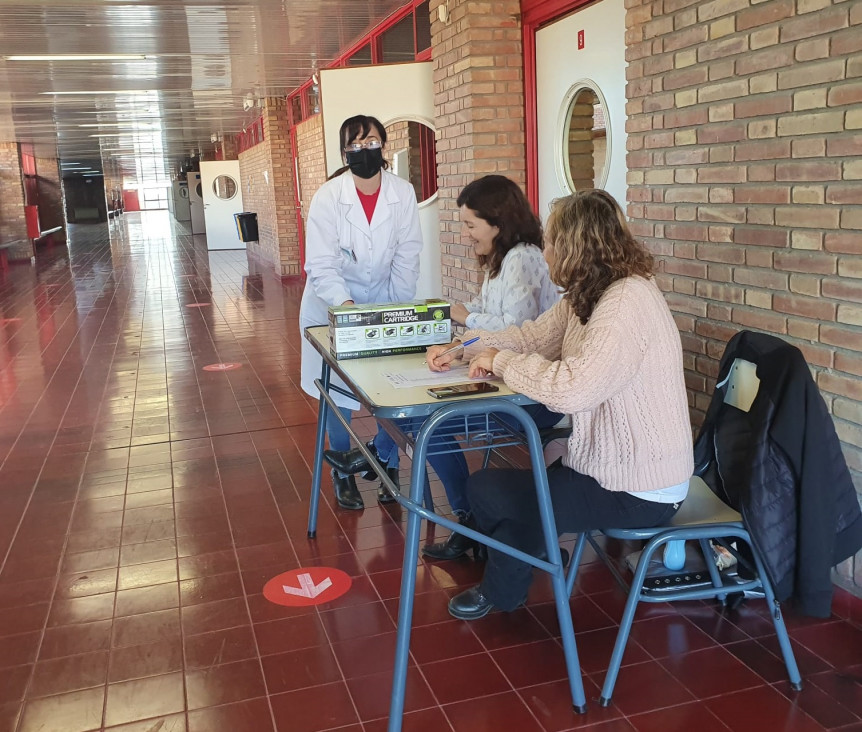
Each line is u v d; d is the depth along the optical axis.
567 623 2.34
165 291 12.62
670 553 3.04
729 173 3.14
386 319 2.77
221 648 2.78
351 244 3.71
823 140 2.68
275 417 5.55
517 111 5.61
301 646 2.77
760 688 2.43
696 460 2.63
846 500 2.33
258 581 3.24
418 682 2.54
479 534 2.25
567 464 2.47
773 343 2.38
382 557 3.41
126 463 4.71
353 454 3.84
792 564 2.30
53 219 24.86
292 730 2.34
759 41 2.91
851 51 2.54
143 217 49.94
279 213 13.93
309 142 12.15
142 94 12.77
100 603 3.12
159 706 2.48
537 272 3.07
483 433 2.60
